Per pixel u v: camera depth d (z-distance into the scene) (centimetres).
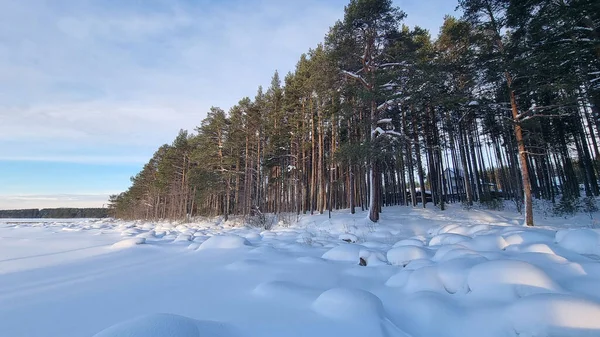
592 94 1202
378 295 430
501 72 1359
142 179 5316
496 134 2211
